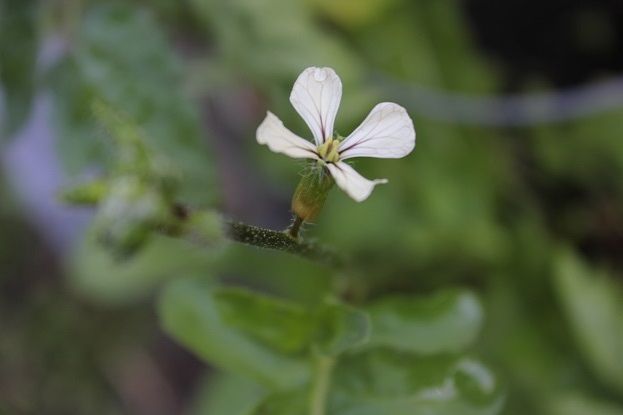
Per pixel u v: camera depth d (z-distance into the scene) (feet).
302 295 1.43
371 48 1.45
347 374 1.18
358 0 1.43
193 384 1.90
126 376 1.89
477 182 1.44
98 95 1.26
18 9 1.31
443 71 1.46
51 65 1.30
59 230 1.88
